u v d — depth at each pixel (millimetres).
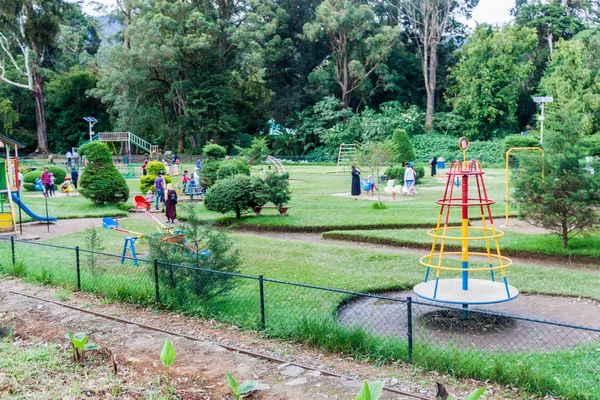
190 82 56062
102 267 12383
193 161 54375
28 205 25359
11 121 57312
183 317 9102
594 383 6305
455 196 25781
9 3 46656
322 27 59812
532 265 13664
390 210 21547
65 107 66000
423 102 65375
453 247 15094
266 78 64938
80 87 64438
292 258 14008
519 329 8875
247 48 56406
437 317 9578
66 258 13828
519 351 7801
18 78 62438
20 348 7758
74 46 71438
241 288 10773
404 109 61500
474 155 52250
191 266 9469
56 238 17641
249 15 57094
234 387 5434
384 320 9414
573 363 7023
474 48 55562
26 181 34562
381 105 62125
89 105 66750
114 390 6223
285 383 6324
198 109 56375
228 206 20359
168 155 55375
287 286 11039
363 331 7871
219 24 57844
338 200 25422
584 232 14430
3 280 11836
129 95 54656
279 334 8117
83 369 6941
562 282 11484
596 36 46906
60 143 65938
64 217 22188
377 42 58500
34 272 12047
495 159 49469
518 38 56031
